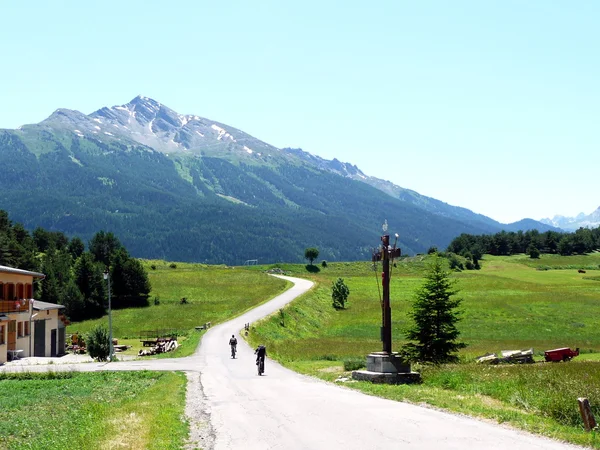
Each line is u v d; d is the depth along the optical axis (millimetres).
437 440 14383
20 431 19453
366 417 17875
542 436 14859
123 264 110750
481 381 25609
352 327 84188
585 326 81750
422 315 40344
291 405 21062
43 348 63500
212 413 19969
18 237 159500
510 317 88562
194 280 130750
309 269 173250
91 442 15305
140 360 47719
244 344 55531
